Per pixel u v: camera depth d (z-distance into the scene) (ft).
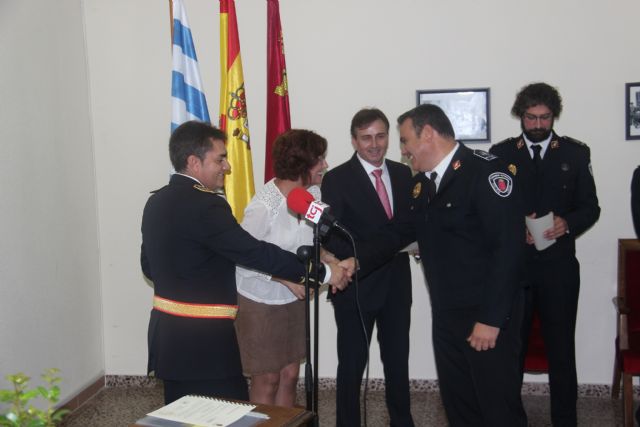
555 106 9.82
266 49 12.45
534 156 10.12
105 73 12.80
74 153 12.11
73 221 12.01
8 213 9.76
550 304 9.84
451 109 12.09
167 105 12.76
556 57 11.75
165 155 12.84
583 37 11.66
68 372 11.75
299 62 12.42
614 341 11.99
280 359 8.69
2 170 9.62
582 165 10.04
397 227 9.07
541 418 11.18
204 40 12.57
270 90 11.12
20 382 4.20
